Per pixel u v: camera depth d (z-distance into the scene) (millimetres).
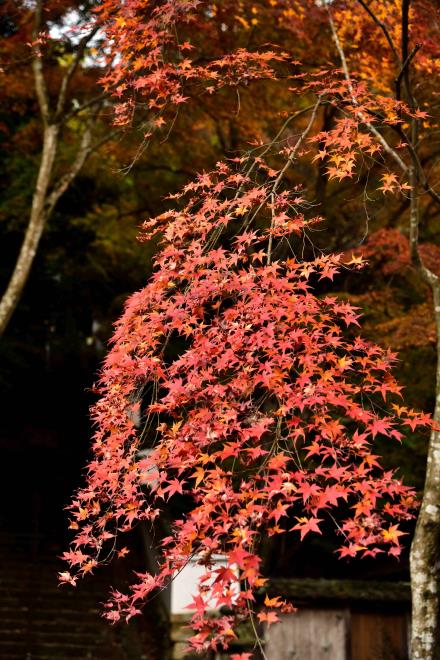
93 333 22250
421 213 11242
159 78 5262
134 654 10188
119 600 3627
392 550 3217
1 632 10414
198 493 3496
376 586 7730
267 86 10312
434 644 4832
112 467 3840
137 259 15938
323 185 10695
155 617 10984
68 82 10484
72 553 3830
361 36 8008
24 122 16125
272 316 3768
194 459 3508
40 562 12562
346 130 4438
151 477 3625
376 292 10359
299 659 7363
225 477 3371
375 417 3465
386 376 3682
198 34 9422
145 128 11320
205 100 10547
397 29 7402
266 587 7398
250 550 3211
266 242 8102
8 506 14938
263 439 5039
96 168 14273
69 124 14461
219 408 3590
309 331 3756
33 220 10297
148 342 3969
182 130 11844
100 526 3844
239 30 9883
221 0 8969
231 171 4594
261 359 3922
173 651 9664
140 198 14031
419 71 7855
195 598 3166
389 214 11281
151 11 5648
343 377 3660
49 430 19203
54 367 21391
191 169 12828
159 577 3510
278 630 7414
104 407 3984
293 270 3932
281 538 10938
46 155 10414
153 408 3734
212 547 3197
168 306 4031
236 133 11867
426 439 10125
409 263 9648
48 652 10141
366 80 7637
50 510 14961
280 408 3469
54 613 11062
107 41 6043
